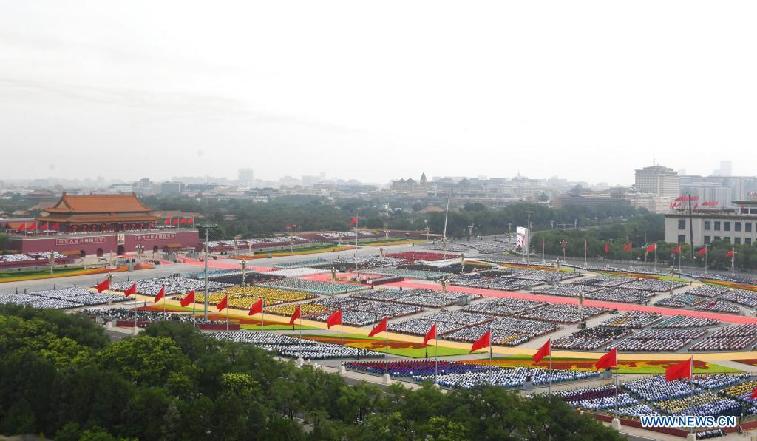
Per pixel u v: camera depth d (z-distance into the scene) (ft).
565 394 467.11
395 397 396.98
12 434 380.99
